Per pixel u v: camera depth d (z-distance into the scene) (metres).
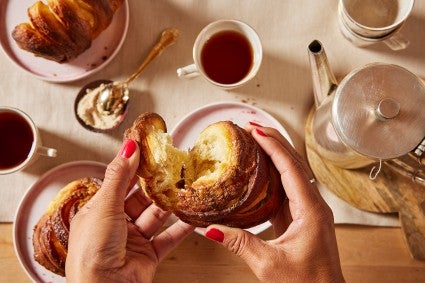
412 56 0.67
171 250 0.62
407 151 0.53
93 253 0.49
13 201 0.66
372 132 0.53
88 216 0.49
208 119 0.67
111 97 0.65
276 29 0.68
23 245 0.65
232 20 0.64
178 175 0.49
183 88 0.68
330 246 0.50
